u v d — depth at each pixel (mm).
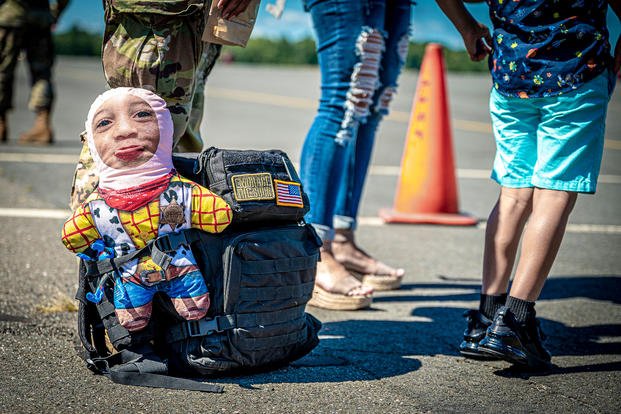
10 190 6027
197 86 3270
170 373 2742
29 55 8359
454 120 12742
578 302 4070
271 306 2697
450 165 6023
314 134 3686
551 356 3238
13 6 7906
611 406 2740
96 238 2592
